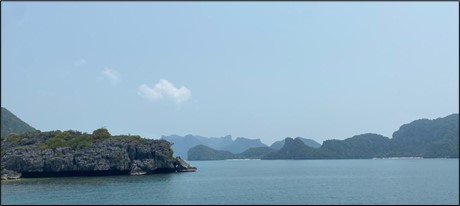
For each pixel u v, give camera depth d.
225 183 126.50
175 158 192.75
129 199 86.19
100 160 149.38
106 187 109.69
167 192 98.81
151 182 126.62
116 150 155.88
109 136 171.38
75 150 152.75
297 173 187.88
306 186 116.12
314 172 195.50
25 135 168.12
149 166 163.12
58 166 143.50
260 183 127.75
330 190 104.06
